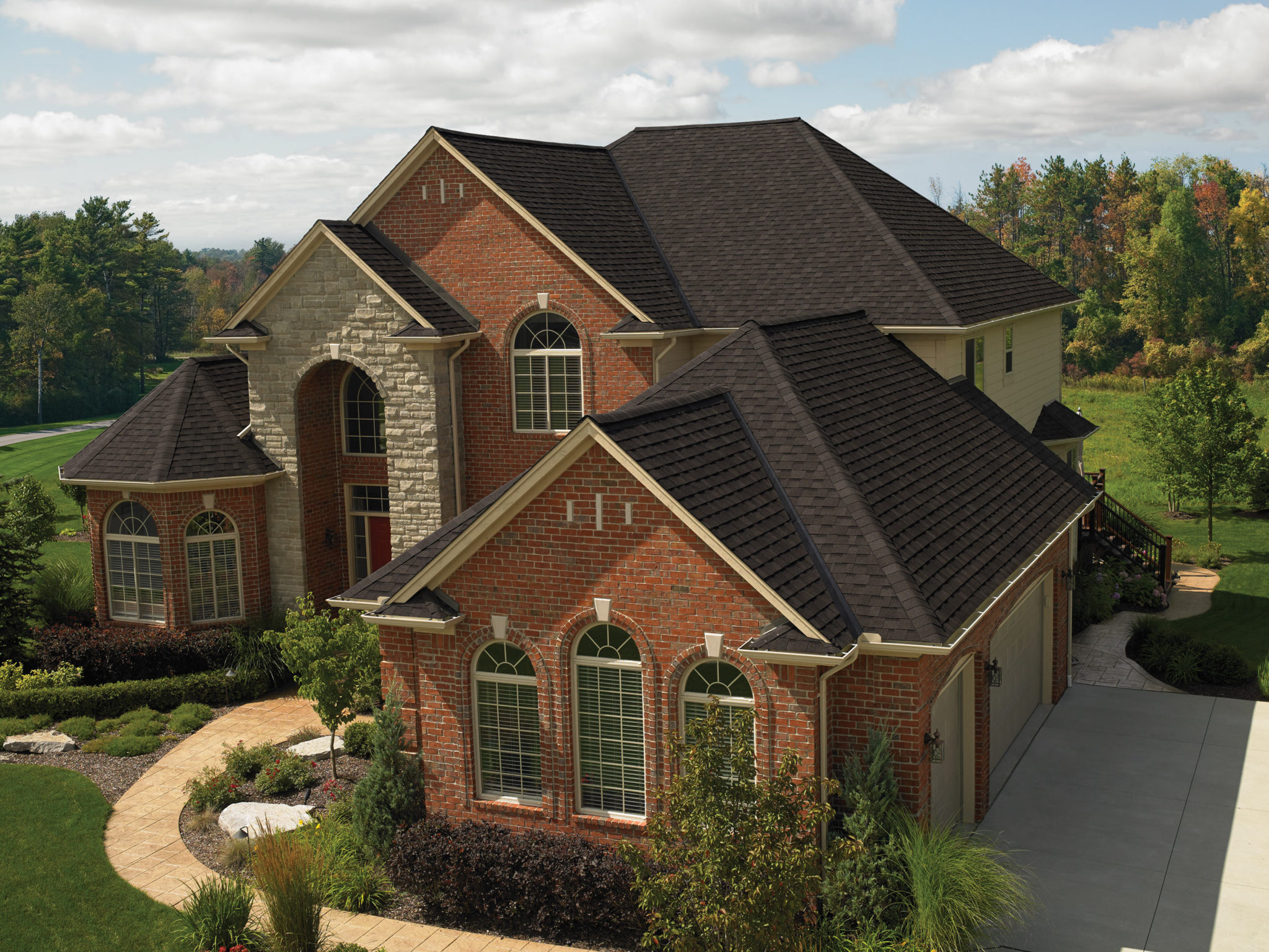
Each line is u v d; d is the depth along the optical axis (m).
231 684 24.11
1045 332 32.47
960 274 27.62
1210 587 32.72
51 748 21.45
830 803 14.55
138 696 23.52
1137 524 32.75
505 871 14.76
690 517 14.25
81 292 128.12
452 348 25.45
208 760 20.94
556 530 15.17
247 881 15.97
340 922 15.03
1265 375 91.25
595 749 15.60
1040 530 19.81
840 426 18.45
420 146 25.50
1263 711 22.41
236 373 28.45
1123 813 17.88
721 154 30.56
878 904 13.52
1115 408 73.12
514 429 25.83
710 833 11.31
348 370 26.91
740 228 28.09
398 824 16.28
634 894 14.23
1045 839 17.06
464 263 25.73
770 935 11.36
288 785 19.22
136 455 25.66
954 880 13.42
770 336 20.34
